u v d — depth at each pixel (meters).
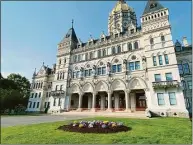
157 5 40.19
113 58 43.53
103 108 42.41
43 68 66.75
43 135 11.77
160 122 19.67
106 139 9.98
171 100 31.41
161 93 32.97
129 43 42.50
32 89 65.94
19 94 66.69
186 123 18.64
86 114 38.72
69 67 52.62
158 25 37.72
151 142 9.32
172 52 33.91
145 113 30.19
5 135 12.62
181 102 30.03
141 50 39.09
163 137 10.61
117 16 63.12
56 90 51.72
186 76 37.03
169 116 30.19
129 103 40.16
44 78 63.50
